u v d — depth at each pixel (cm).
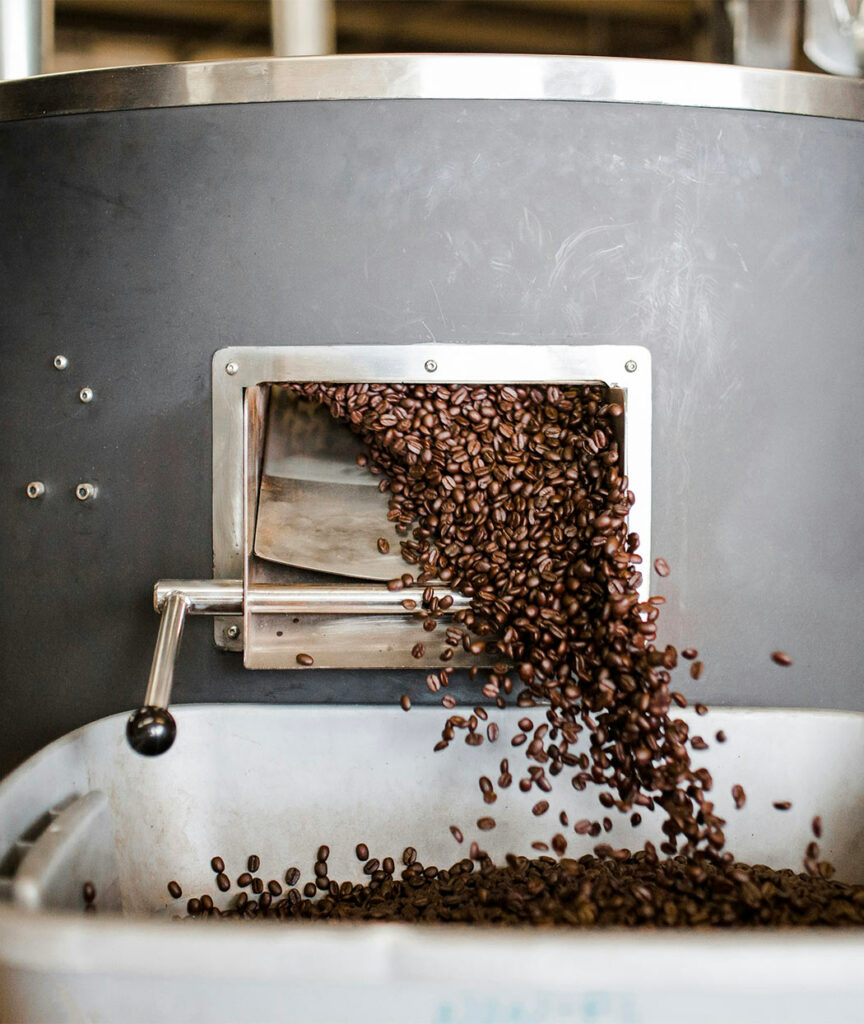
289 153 111
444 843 110
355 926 63
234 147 111
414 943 61
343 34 375
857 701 119
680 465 115
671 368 114
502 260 112
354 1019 64
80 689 119
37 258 115
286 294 113
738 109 112
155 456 116
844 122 114
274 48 175
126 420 115
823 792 109
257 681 117
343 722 109
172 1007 64
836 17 136
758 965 60
